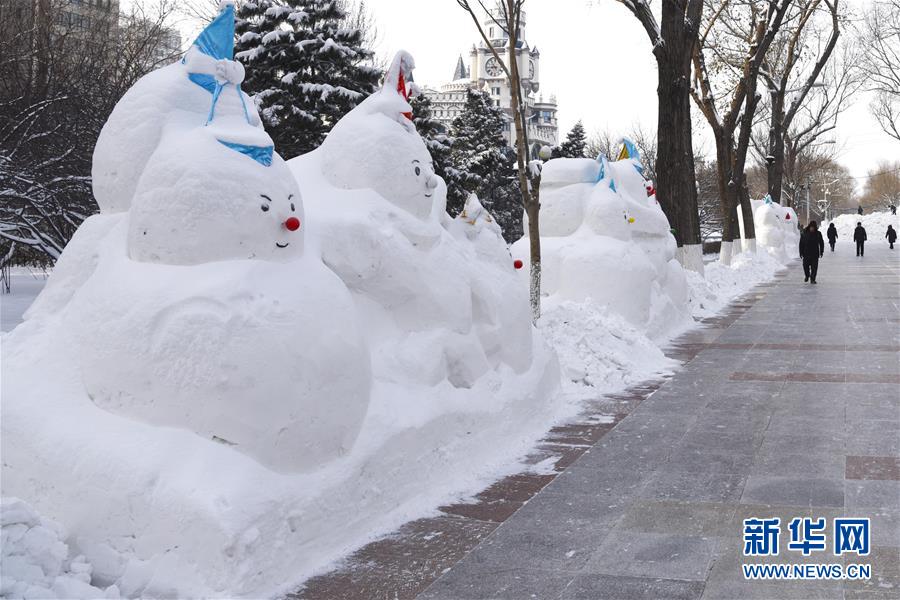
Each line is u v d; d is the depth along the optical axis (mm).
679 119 19531
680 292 15828
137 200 5270
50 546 4410
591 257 12969
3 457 5070
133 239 5266
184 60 5828
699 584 4660
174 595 4445
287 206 5418
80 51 21578
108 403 5055
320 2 26906
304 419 5055
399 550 5219
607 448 7543
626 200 14359
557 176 13633
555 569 4902
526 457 7297
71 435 4934
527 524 5652
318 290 5410
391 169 6773
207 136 5281
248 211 5191
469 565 4977
